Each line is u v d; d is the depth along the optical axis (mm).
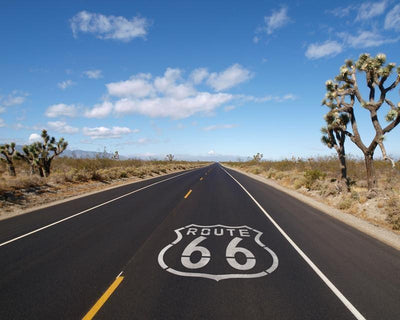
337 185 13680
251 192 15789
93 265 4992
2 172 23609
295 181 18922
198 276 4539
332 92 13672
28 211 10070
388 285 4297
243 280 4402
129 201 12289
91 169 22844
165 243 6301
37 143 19828
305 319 3342
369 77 11383
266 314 3432
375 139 11219
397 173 18844
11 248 5957
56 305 3613
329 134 14648
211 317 3348
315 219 9055
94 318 3311
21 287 4129
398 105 10305
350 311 3533
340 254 5695
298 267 4969
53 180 15922
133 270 4766
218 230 7484
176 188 17438
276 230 7559
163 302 3695
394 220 8039
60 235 6934
